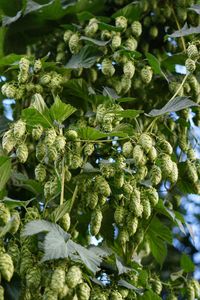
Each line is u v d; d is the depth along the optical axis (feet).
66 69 4.33
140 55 4.31
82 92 4.38
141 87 4.56
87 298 3.40
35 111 3.59
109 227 4.24
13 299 3.48
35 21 4.81
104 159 4.17
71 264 3.43
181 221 4.43
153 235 4.54
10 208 3.58
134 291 3.97
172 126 4.50
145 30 4.84
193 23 4.85
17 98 4.11
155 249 4.62
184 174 4.42
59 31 4.88
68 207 3.71
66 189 4.12
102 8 4.88
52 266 3.39
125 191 3.85
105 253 3.89
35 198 3.83
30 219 3.62
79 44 4.49
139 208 3.84
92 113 4.26
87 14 4.68
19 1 4.93
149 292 4.07
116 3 4.89
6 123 4.46
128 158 4.04
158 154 3.86
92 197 3.81
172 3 4.81
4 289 3.50
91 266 3.46
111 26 4.45
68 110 3.67
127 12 4.65
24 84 4.14
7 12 4.95
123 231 4.01
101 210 4.04
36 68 4.17
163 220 5.22
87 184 3.86
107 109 4.01
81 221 4.26
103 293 3.67
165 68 4.73
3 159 3.78
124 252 4.23
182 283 4.48
